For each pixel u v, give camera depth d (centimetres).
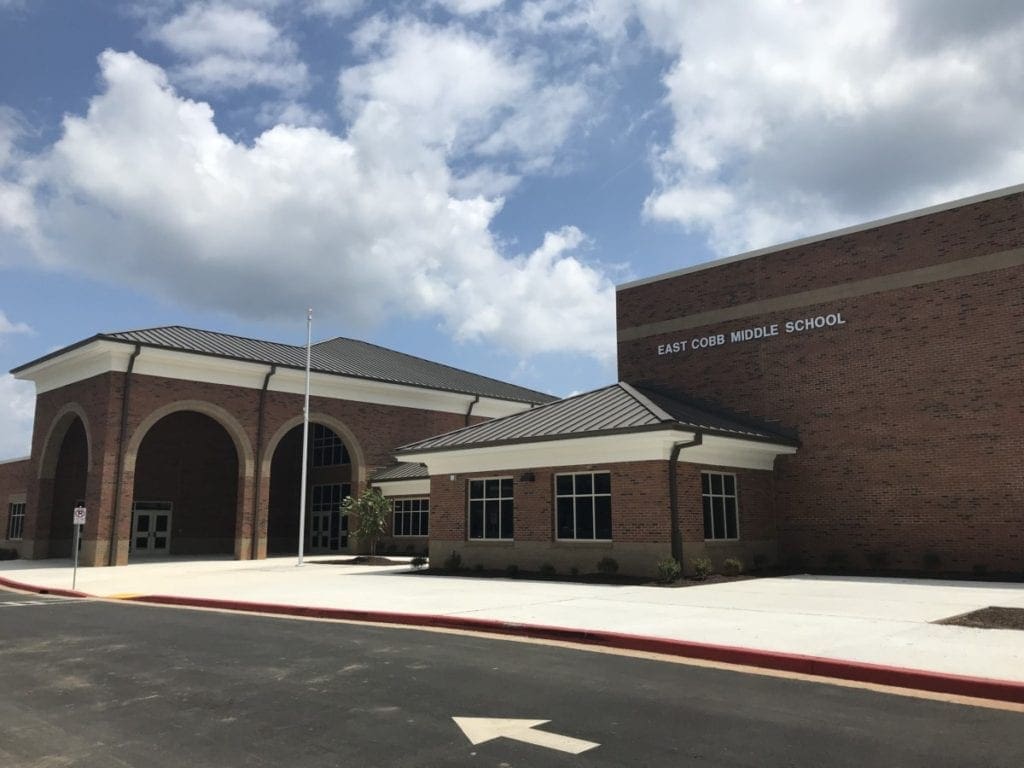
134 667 964
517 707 744
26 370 3647
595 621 1238
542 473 2212
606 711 728
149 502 3912
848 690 815
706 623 1208
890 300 2295
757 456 2362
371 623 1366
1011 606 1385
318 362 3931
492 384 4900
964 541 2094
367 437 3956
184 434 4075
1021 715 714
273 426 3600
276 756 603
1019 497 2019
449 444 2436
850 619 1242
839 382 2364
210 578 2391
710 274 2697
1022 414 2033
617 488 2048
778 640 1041
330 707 749
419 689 821
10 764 591
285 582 2167
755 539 2314
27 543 3628
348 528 3988
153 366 3259
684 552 1980
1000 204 2123
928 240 2242
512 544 2264
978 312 2130
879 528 2244
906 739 638
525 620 1261
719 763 579
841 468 2334
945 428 2156
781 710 731
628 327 2886
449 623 1295
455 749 615
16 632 1289
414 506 3659
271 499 4316
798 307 2477
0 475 4444
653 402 2250
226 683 863
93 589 2105
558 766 574
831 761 582
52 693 827
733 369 2597
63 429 3603
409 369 4466
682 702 762
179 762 591
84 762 595
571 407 2414
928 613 1305
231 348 3638
